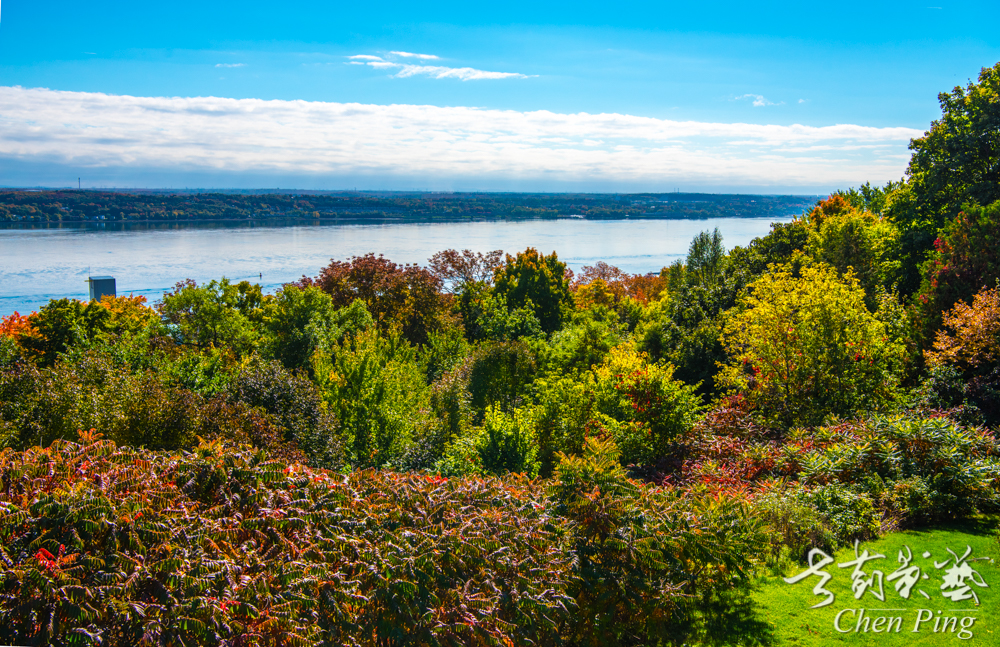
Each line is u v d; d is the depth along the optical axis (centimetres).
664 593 562
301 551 468
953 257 1648
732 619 580
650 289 7681
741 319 1627
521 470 1240
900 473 852
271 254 18738
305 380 1716
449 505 548
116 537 425
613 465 653
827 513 769
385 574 456
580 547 579
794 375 1426
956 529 764
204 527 461
